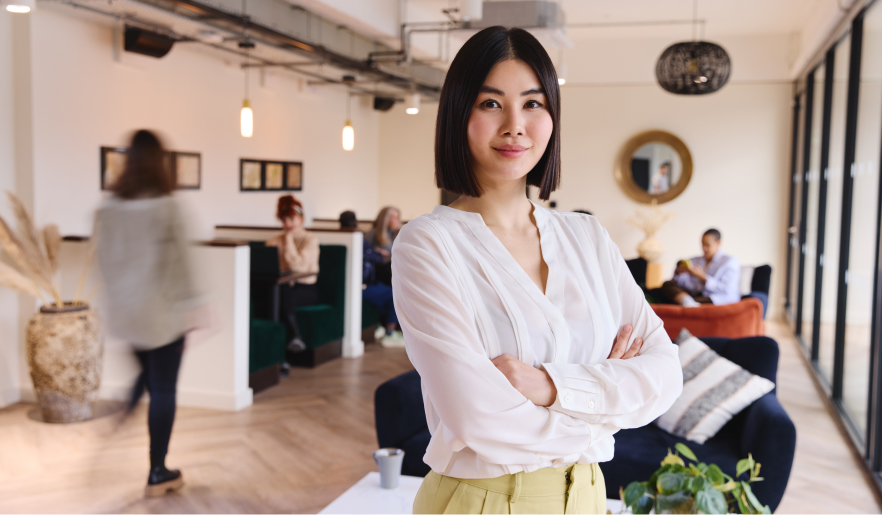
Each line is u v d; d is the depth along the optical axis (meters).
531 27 4.89
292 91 8.55
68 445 3.97
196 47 6.53
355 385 5.41
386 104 9.92
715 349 3.25
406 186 10.84
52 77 5.14
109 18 5.32
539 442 0.94
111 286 3.22
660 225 9.30
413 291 0.98
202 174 6.95
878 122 4.32
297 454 3.88
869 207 4.48
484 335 0.97
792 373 6.18
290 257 6.03
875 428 3.72
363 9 5.88
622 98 9.62
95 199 5.55
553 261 1.04
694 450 2.76
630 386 0.98
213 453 3.88
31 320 4.35
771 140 9.19
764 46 8.98
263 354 5.18
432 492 1.01
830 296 5.83
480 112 1.00
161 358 3.31
